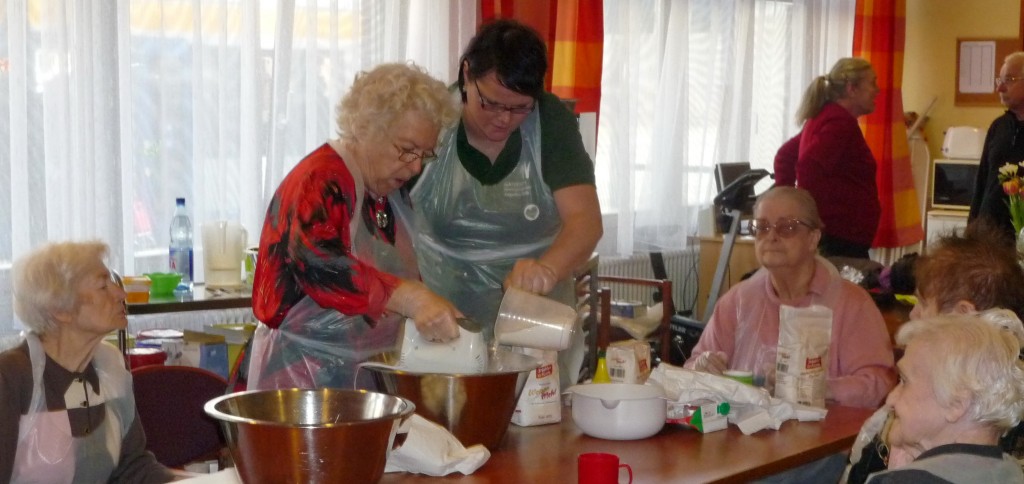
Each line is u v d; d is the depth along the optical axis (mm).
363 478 1469
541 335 1897
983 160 4520
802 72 6305
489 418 1801
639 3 5250
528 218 2332
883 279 3484
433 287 2357
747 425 2035
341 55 3908
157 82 3508
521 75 2033
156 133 3516
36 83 3197
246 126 3721
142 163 3514
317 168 1860
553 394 2078
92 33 3285
